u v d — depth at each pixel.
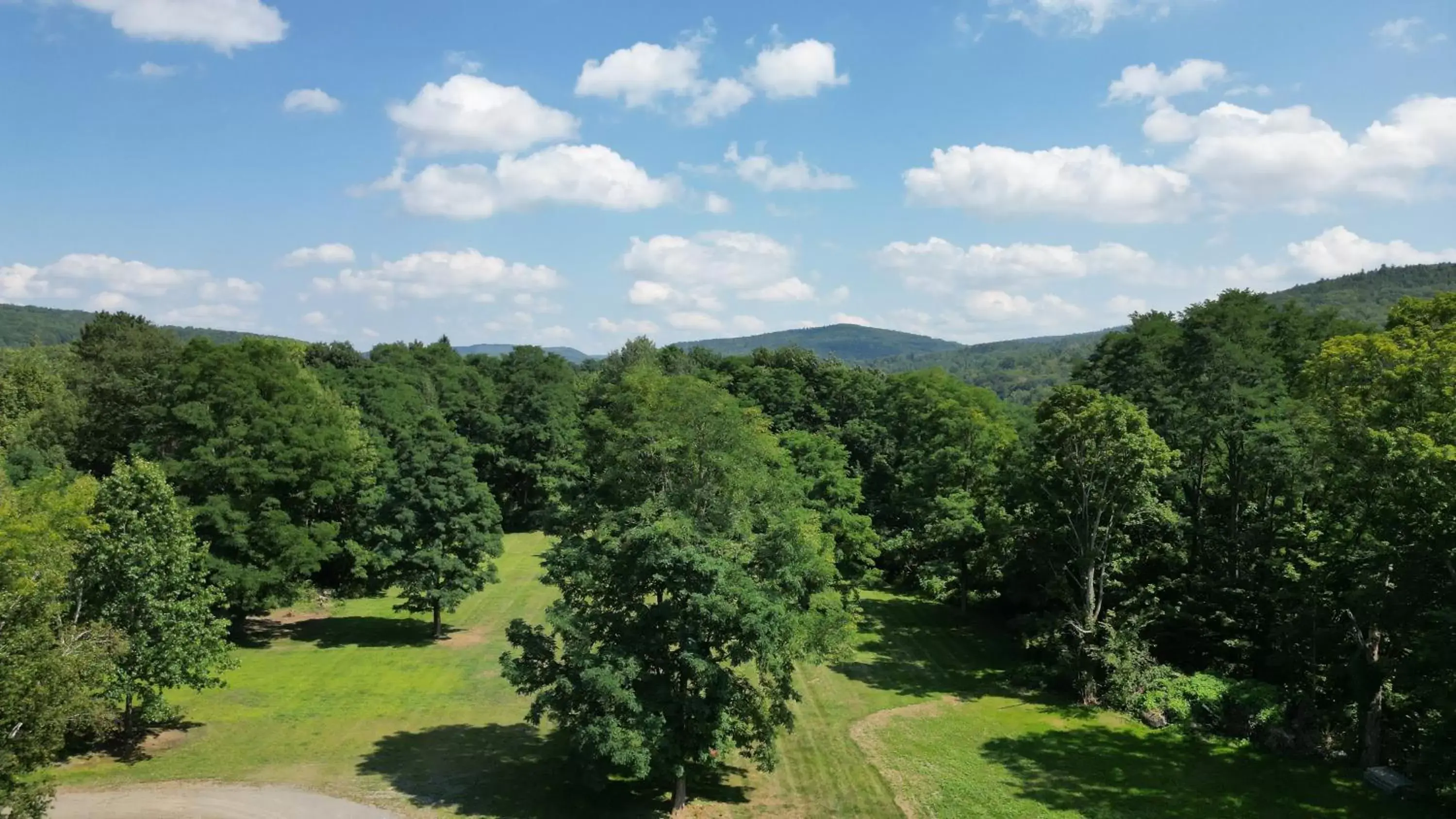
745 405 82.12
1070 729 32.84
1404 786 26.25
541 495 83.06
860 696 36.69
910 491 57.00
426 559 43.06
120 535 25.84
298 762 27.38
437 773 26.78
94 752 27.28
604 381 94.00
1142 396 45.59
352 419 60.03
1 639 19.44
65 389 64.75
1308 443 31.97
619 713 23.08
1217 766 29.11
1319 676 31.56
